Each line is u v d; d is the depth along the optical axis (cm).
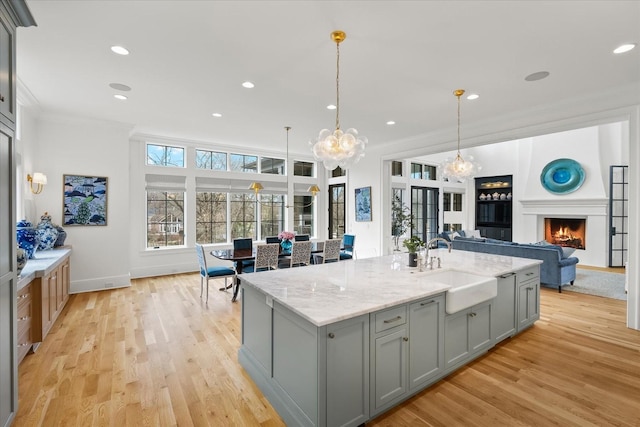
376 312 199
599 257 768
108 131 516
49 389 238
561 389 239
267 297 229
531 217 898
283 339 211
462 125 516
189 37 256
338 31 246
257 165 768
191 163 668
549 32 246
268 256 464
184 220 666
